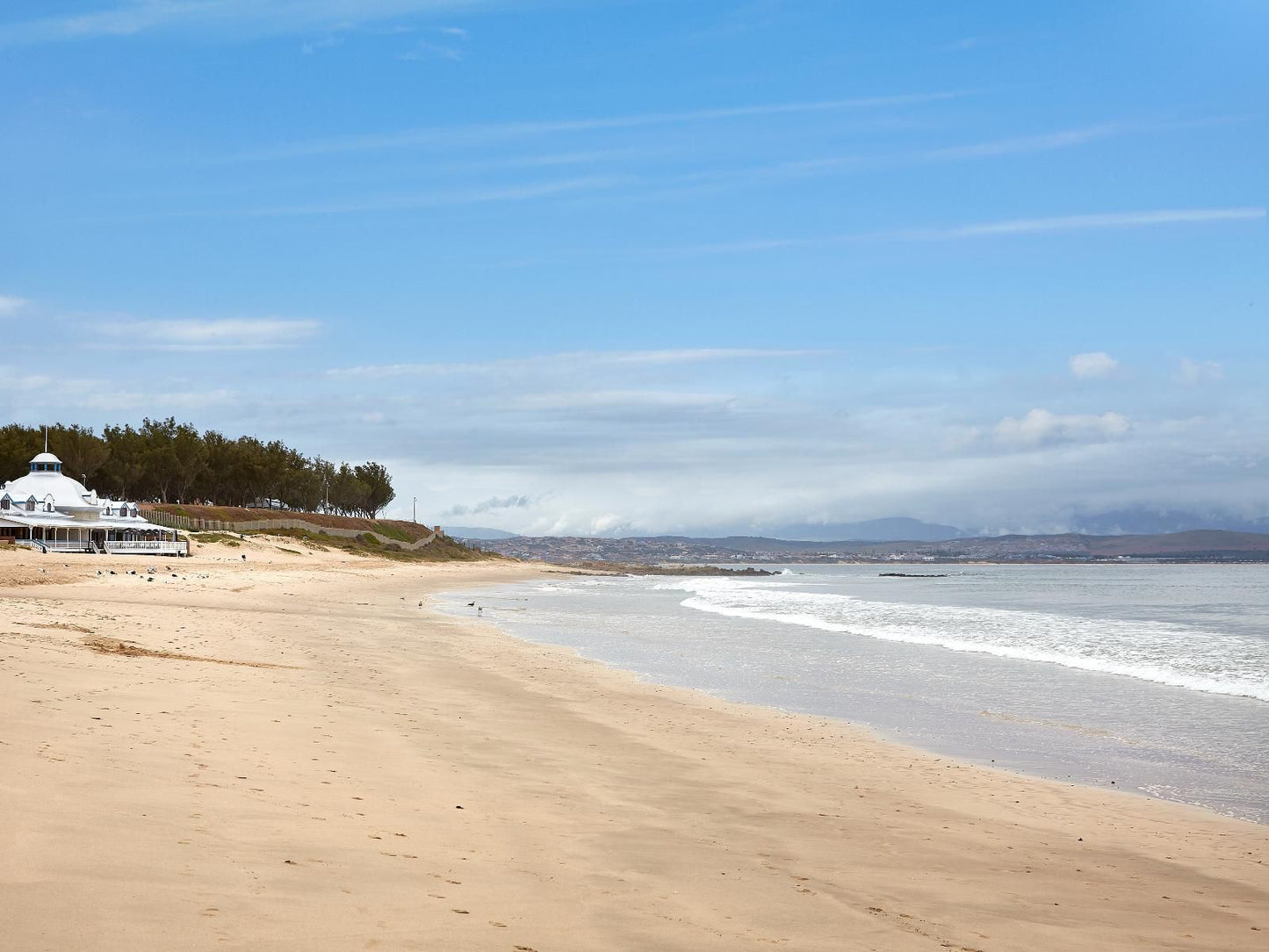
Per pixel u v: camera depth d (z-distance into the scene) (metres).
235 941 5.39
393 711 16.39
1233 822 12.14
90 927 5.29
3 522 84.94
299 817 8.58
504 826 9.36
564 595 79.06
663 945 6.32
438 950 5.68
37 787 8.16
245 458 142.38
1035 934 7.48
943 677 25.81
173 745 10.98
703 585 117.75
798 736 17.25
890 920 7.50
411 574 109.19
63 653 18.64
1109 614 52.34
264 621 34.16
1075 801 13.07
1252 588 98.75
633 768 13.37
